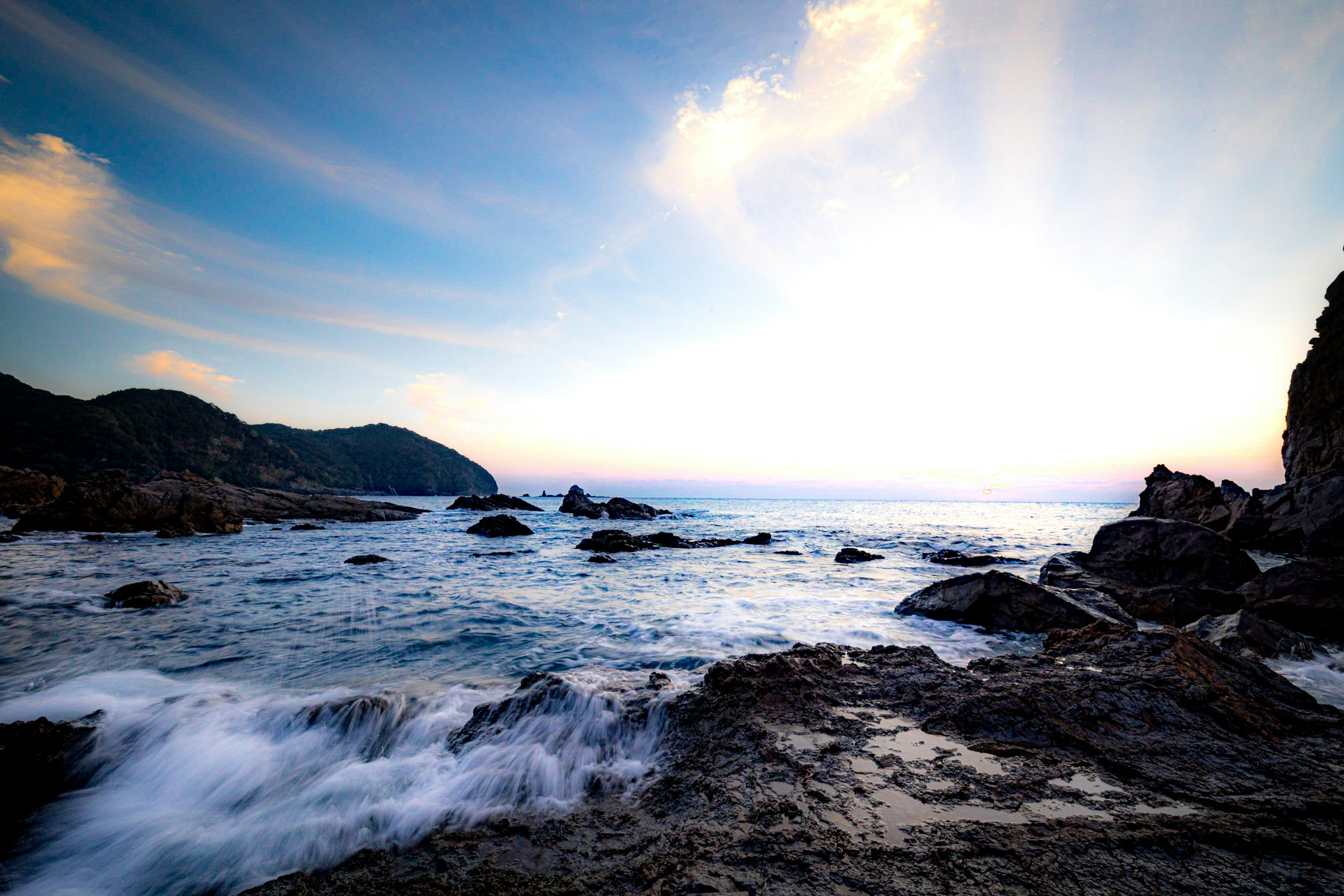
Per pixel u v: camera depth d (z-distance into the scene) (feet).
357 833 12.36
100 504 104.58
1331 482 77.97
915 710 17.12
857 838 10.37
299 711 18.74
